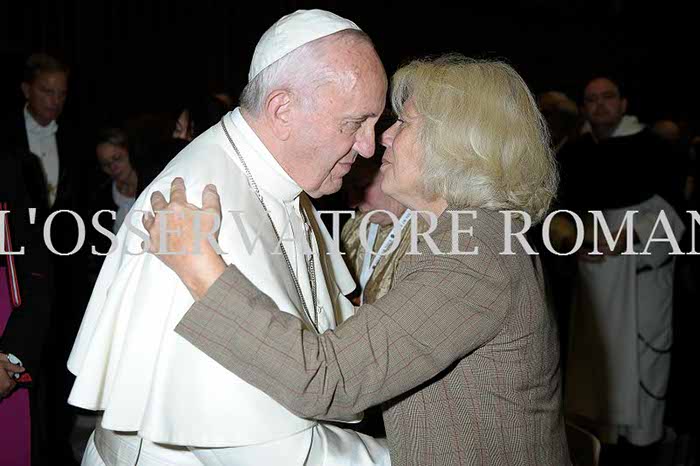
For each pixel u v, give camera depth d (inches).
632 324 163.8
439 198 67.9
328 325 74.2
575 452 90.4
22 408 107.5
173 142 127.4
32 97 164.9
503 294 61.7
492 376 63.4
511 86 66.3
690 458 169.0
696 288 181.3
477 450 63.8
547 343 65.9
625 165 168.9
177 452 65.5
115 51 250.4
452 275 61.4
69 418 165.6
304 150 67.1
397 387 60.1
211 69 269.9
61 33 237.3
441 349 60.4
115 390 62.4
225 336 58.3
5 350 105.3
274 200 69.2
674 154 174.4
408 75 68.1
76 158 169.8
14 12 228.1
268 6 280.2
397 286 62.6
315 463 65.3
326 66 64.4
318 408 58.8
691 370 180.2
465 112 64.5
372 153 67.8
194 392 61.5
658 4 401.1
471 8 348.8
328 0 300.0
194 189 64.3
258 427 61.6
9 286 106.9
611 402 165.2
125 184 171.9
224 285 58.7
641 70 403.5
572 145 177.5
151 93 256.7
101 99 247.1
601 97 176.4
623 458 169.8
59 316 163.5
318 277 75.5
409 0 325.1
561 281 168.6
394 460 66.8
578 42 386.6
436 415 64.5
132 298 64.6
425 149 65.7
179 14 262.5
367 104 64.9
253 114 67.9
